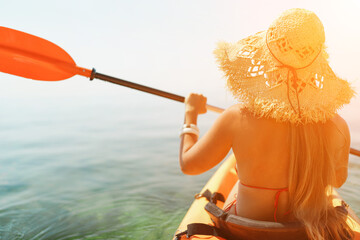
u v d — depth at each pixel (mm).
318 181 1013
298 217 1023
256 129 988
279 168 1009
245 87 1020
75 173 3879
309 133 987
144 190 3189
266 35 999
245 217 1087
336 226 1043
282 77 969
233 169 2223
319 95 991
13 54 1943
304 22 931
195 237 1200
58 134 6867
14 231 2287
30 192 3188
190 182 3424
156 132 6895
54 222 2430
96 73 1937
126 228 2299
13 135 6801
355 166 3635
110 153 4941
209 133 1056
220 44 1092
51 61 1960
